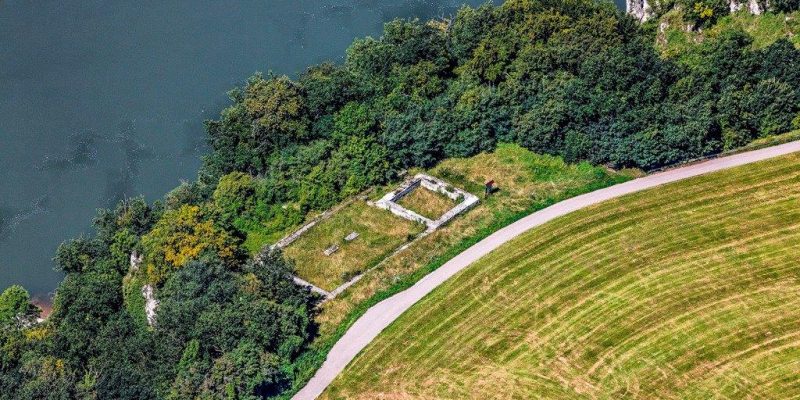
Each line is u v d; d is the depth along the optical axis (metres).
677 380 113.19
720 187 140.12
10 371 123.56
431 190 147.62
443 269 133.38
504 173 148.38
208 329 119.50
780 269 125.62
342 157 149.12
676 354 116.31
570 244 134.12
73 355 124.75
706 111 146.00
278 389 119.12
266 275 127.44
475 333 123.31
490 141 151.75
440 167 151.25
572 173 146.75
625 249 132.12
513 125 152.00
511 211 141.50
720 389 111.50
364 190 148.38
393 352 122.44
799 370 112.25
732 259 128.12
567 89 152.12
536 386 115.00
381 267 134.75
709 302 122.44
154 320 126.19
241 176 148.00
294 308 125.31
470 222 140.38
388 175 149.00
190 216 136.38
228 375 115.19
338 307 129.62
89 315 131.88
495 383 116.12
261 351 118.50
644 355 116.81
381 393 117.06
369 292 131.38
